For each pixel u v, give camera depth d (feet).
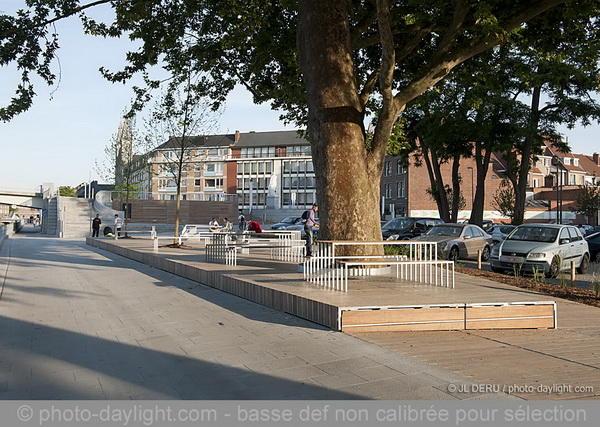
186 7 51.01
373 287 30.48
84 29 50.11
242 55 57.67
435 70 37.09
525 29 45.88
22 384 17.10
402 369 17.90
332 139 37.04
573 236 52.42
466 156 96.73
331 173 37.09
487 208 197.26
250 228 68.74
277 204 236.02
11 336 24.16
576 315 28.63
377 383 16.51
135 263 61.21
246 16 49.73
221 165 307.78
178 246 74.84
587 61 46.88
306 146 299.38
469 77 52.39
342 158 36.99
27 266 56.65
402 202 192.85
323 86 37.06
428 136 91.25
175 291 37.37
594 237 68.18
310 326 24.59
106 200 187.73
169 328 25.29
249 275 36.32
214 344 21.85
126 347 21.80
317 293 27.61
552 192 217.77
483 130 85.97
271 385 16.48
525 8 35.88
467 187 191.93
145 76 56.08
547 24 42.86
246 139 312.50
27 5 42.42
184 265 45.47
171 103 74.54
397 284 32.12
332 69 36.96
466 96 84.07
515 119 88.84
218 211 176.65
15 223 188.96
